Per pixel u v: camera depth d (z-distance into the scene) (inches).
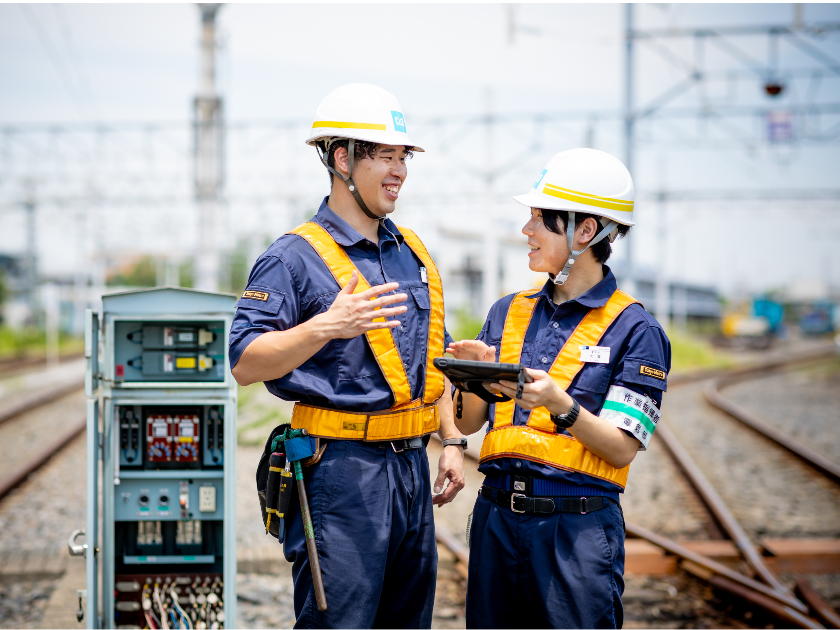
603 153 104.0
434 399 109.7
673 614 185.3
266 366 95.8
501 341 109.0
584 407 100.1
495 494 103.3
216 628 156.9
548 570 98.1
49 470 337.4
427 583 108.9
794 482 346.3
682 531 263.1
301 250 103.3
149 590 159.0
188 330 154.3
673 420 556.4
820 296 3142.2
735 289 2810.0
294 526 102.7
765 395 762.2
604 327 101.4
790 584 216.2
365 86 105.8
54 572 205.3
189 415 158.2
